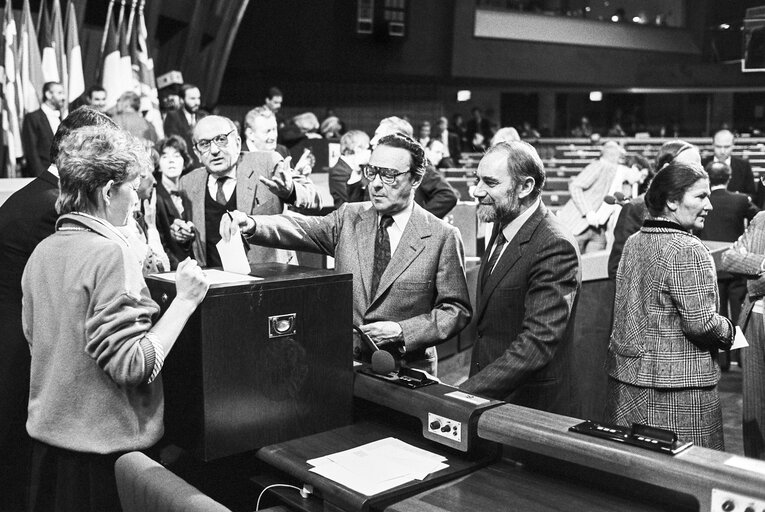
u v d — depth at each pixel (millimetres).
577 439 1574
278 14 15023
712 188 5543
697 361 2453
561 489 1647
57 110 6301
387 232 2498
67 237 1798
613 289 3883
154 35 10758
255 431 1875
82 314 1744
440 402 1804
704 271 2416
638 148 18922
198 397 1801
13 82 6781
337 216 2604
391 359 1998
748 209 5566
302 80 16406
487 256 2520
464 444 1747
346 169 4773
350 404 2039
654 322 2484
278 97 9320
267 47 15125
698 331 2406
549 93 21969
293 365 1922
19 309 2354
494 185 2320
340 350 2006
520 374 2199
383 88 17391
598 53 18562
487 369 2223
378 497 1610
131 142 1876
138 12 9617
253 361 1854
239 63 15141
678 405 2455
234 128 3285
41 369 1810
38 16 8328
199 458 1834
